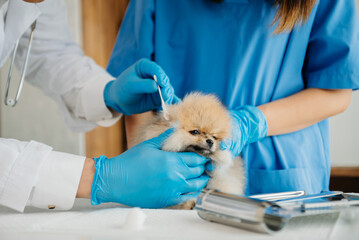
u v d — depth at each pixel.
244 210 0.69
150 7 1.63
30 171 0.93
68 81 1.63
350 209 0.76
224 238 0.66
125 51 1.76
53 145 3.41
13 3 1.23
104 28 4.02
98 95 1.55
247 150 1.49
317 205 0.77
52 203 0.97
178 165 1.10
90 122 1.75
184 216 0.86
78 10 3.38
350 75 1.45
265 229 0.67
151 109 1.48
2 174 0.92
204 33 1.56
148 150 1.10
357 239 0.65
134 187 1.05
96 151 3.82
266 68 1.54
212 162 1.22
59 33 1.69
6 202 0.92
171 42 1.62
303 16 1.37
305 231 0.69
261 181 1.50
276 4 1.42
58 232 0.72
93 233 0.71
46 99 3.36
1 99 3.31
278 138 1.53
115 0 4.34
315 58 1.55
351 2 1.50
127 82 1.32
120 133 4.41
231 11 1.53
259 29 1.51
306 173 1.53
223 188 1.21
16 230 0.74
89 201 1.21
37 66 1.69
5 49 1.27
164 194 1.08
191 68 1.60
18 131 3.37
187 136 1.17
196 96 1.30
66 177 0.97
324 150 1.66
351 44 1.44
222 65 1.55
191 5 1.57
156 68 1.27
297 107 1.48
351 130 3.38
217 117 1.20
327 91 1.53
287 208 0.71
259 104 1.57
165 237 0.67
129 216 0.74
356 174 3.19
